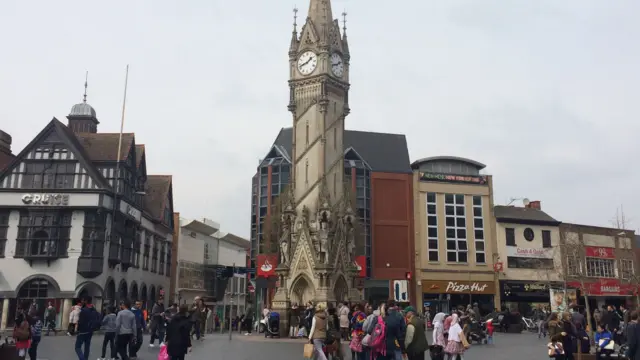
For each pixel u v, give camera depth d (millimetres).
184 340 13789
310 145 40312
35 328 18281
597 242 67500
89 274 46031
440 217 62438
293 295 38188
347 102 42688
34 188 47156
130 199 53781
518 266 63562
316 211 38531
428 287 60188
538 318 50312
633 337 13625
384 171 61531
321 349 16797
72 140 50250
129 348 20938
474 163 65438
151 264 60219
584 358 18781
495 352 27141
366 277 58062
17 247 46406
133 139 54219
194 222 74750
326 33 41500
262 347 27828
